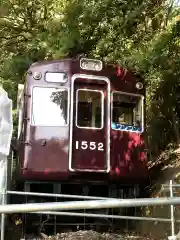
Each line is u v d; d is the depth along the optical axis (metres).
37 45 14.38
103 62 9.85
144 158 9.84
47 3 15.19
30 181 9.10
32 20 15.86
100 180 9.33
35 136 9.15
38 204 2.94
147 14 14.18
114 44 13.84
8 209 2.91
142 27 14.19
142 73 12.96
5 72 14.44
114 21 13.67
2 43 15.98
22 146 9.16
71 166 9.11
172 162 12.36
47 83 9.48
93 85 9.69
